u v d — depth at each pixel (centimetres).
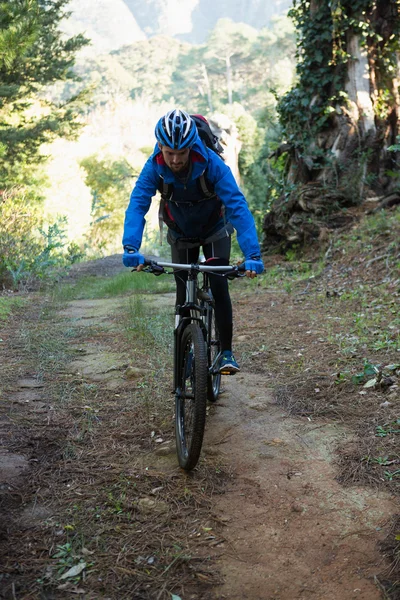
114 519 294
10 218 1291
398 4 1122
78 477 334
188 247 397
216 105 9688
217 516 297
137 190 369
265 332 639
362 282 818
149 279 1108
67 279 1338
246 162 4153
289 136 1210
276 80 7850
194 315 389
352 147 1135
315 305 751
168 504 308
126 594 245
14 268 1152
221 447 371
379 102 1141
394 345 523
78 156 3956
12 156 1922
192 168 352
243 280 1020
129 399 452
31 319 746
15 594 242
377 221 995
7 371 514
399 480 319
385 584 245
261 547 274
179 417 355
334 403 427
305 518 293
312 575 255
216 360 393
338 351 535
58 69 2005
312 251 1071
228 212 363
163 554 269
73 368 534
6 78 1722
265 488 321
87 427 398
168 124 331
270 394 455
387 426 379
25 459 352
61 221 1517
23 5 1173
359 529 281
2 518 293
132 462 352
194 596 245
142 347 594
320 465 343
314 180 1174
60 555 266
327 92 1170
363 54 1128
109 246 3447
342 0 1120
